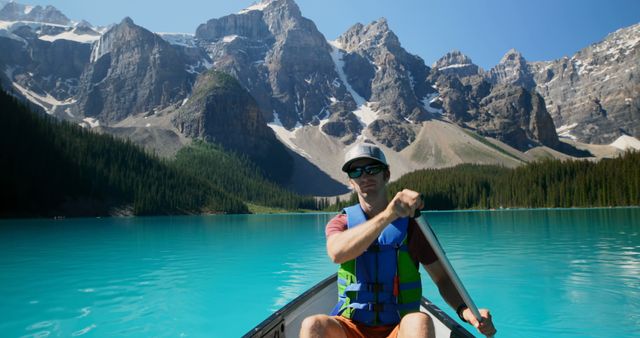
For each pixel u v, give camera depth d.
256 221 82.50
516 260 18.39
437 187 161.50
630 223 43.31
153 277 15.98
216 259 20.95
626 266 16.28
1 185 105.00
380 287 3.67
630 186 116.00
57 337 9.02
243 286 14.23
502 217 70.06
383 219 3.19
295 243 29.84
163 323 10.02
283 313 4.83
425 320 3.22
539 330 9.11
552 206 132.88
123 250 25.61
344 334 3.40
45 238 36.47
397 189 166.75
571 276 14.56
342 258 3.36
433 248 3.46
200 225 62.94
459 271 16.02
